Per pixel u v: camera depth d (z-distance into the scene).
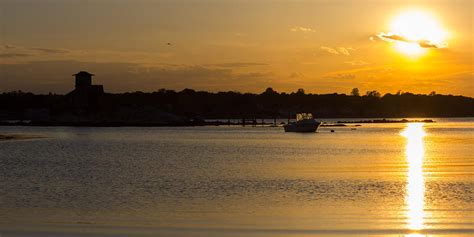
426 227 31.22
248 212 37.72
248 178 58.50
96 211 38.50
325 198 43.88
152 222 34.03
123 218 35.69
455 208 38.41
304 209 38.69
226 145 128.38
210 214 37.00
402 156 91.69
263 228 31.70
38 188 50.97
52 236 29.92
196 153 101.12
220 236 29.83
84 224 33.28
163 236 29.89
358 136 177.38
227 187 51.16
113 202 42.56
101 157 92.00
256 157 90.88
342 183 53.28
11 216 36.62
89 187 51.56
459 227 31.00
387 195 45.12
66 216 36.56
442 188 49.00
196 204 41.38
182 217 35.91
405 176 59.19
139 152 104.56
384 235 29.58
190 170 68.12
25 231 31.03
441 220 33.16
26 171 67.88
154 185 52.88
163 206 40.56
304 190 48.56
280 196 45.16
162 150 110.44
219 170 67.94
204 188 50.56
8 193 47.66
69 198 44.69
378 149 111.56
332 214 36.25
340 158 88.19
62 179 58.44
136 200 43.50
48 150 111.44
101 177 60.34
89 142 143.62
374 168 69.62
